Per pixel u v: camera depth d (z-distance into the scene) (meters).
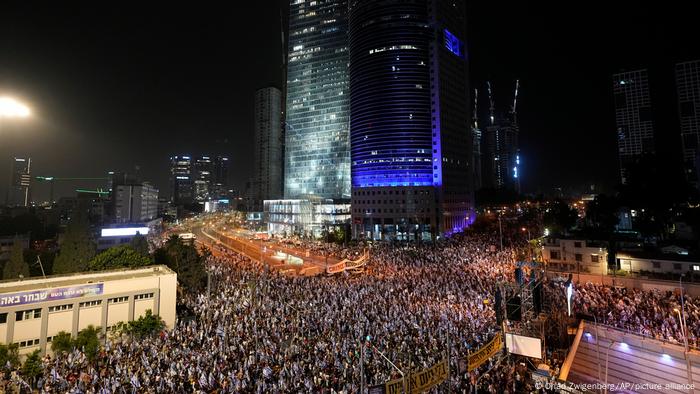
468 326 40.16
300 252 119.44
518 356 34.91
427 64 157.62
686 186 95.00
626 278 61.69
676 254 68.62
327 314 45.16
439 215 154.00
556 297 44.66
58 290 42.47
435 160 156.38
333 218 179.75
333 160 198.62
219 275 69.12
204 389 28.88
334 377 30.12
